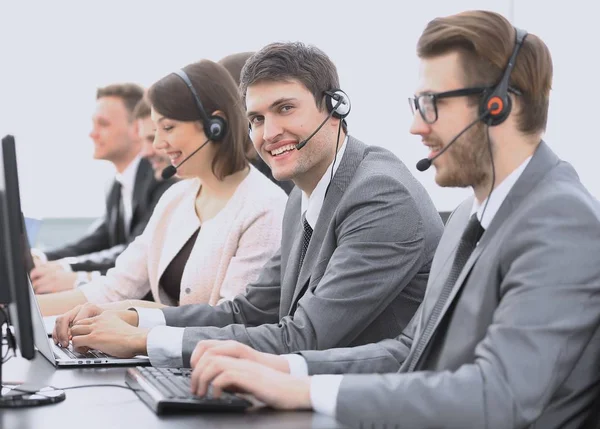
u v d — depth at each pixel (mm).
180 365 2207
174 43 5508
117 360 2248
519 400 1557
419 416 1582
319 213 2465
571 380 1699
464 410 1565
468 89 1764
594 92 4398
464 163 1790
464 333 1730
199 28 5473
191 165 3094
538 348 1573
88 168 5766
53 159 5730
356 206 2340
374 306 2262
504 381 1565
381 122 5164
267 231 2998
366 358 1980
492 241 1738
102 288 3422
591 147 4391
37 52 5648
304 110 2438
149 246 3334
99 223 5473
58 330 2527
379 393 1605
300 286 2426
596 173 4367
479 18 1776
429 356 1814
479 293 1724
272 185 3113
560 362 1587
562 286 1607
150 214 4883
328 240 2383
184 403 1636
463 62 1768
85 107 5680
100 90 5184
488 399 1561
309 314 2227
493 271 1711
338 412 1611
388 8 5113
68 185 5773
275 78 2430
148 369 2018
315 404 1633
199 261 3051
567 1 4480
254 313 2670
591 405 1720
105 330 2334
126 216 5152
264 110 2453
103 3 5586
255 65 2465
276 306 2693
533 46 1769
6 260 1733
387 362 1997
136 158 5168
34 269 4262
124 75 5566
